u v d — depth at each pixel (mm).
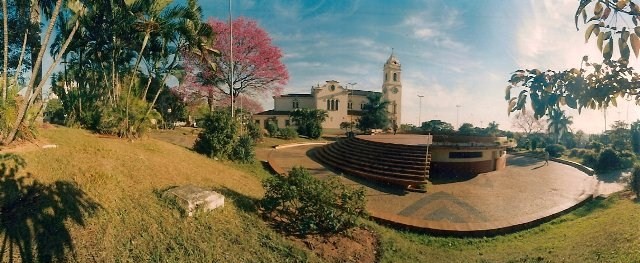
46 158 7531
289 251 7141
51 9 11469
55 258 5000
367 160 20234
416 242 10062
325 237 8258
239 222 7902
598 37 2277
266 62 32344
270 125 38625
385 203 13828
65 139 9375
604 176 22625
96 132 12789
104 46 14812
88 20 12906
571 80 2641
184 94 31625
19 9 11008
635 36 2139
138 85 16203
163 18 13336
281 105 63219
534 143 40000
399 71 66312
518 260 8141
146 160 10094
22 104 7652
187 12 13727
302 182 8680
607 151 25016
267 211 8859
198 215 7508
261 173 16250
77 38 13422
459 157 20891
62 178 7008
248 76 32438
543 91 2693
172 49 16500
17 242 5000
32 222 5473
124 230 6223
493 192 16453
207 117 16156
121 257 5523
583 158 29672
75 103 13984
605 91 2615
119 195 7352
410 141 25344
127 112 12953
